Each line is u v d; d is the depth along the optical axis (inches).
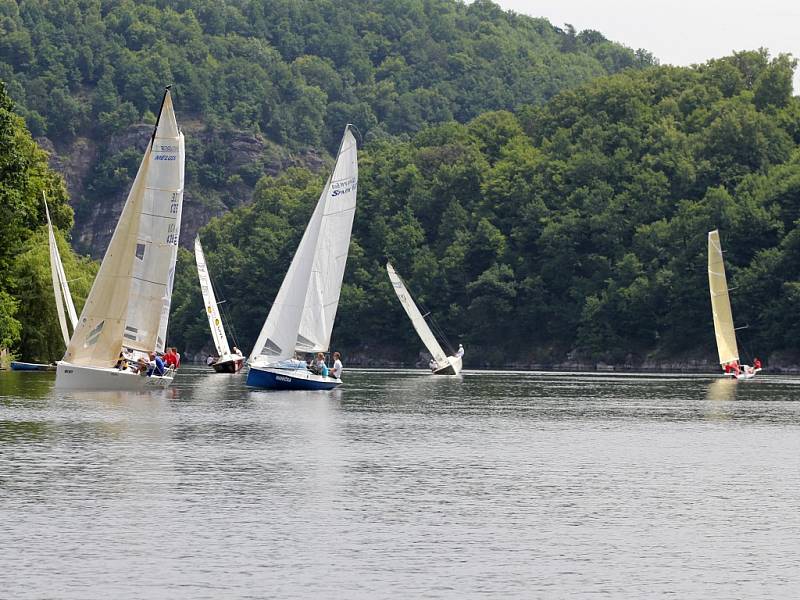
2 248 7411.4
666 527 2765.7
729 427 5123.0
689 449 4232.3
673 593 2229.3
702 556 2496.3
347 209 7524.6
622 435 4719.5
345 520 2787.9
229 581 2260.1
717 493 3228.3
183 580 2262.6
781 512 2955.2
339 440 4357.8
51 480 3230.8
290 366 7687.0
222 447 4040.4
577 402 6860.2
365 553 2482.8
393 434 4626.0
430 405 6412.4
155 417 5118.1
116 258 6840.6
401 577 2306.8
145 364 7076.8
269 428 4761.3
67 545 2501.2
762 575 2352.4
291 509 2901.1
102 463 3563.0
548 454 4035.4
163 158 6939.0
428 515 2861.7
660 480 3449.8
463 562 2425.0
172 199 6988.2
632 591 2237.9
